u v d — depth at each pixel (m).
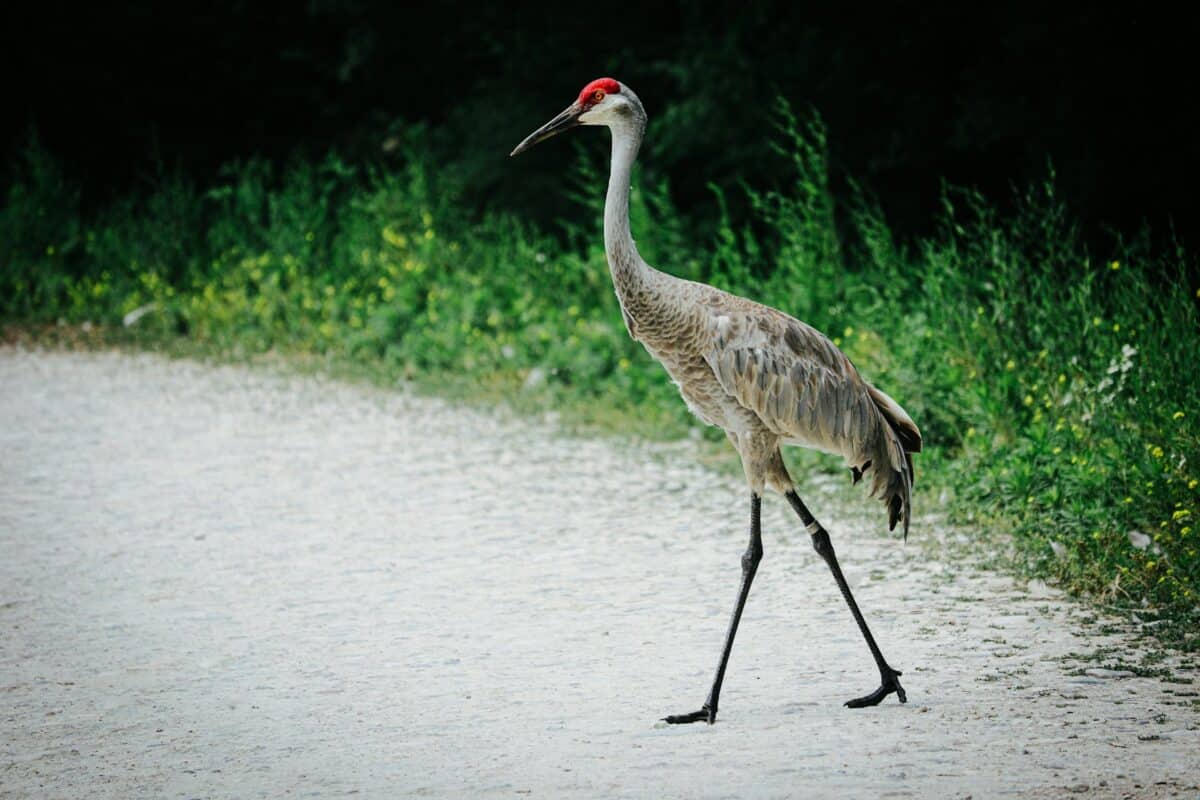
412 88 29.98
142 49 30.95
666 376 16.78
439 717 8.02
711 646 9.23
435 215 23.58
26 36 30.61
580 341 18.41
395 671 8.84
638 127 8.80
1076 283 14.83
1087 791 6.70
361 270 22.78
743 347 8.43
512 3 28.25
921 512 12.37
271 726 7.92
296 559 11.41
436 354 19.56
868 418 8.66
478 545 11.76
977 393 13.17
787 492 8.52
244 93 31.53
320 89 31.41
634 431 16.05
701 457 14.84
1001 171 20.86
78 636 9.59
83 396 18.19
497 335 19.78
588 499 13.22
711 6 23.31
